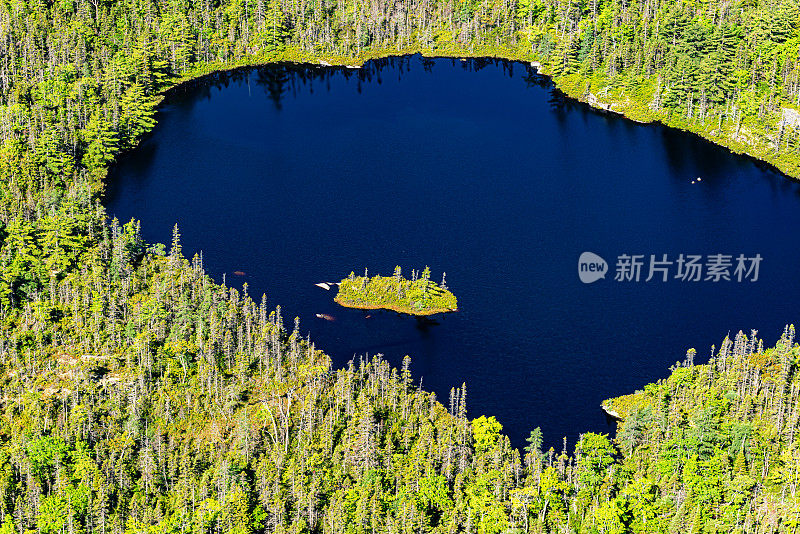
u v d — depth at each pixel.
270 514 170.12
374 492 171.50
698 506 167.75
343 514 167.38
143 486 176.75
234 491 172.00
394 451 181.25
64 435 185.38
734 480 174.75
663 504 170.88
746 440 181.62
